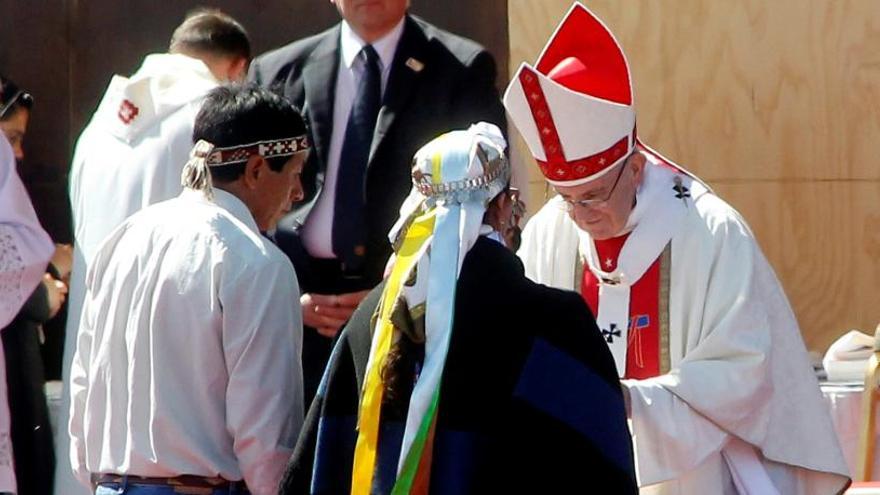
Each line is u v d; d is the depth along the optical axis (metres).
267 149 15.46
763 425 15.39
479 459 12.55
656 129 25.52
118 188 19.28
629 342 15.93
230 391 14.62
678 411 15.12
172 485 14.72
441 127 18.80
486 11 27.95
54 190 29.33
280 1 28.80
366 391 12.95
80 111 29.30
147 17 29.16
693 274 15.70
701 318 15.62
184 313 14.77
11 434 19.45
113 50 29.23
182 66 19.80
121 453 14.98
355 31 19.06
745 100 25.38
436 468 12.59
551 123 15.26
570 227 16.44
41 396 19.80
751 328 15.34
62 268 24.11
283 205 15.74
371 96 18.91
